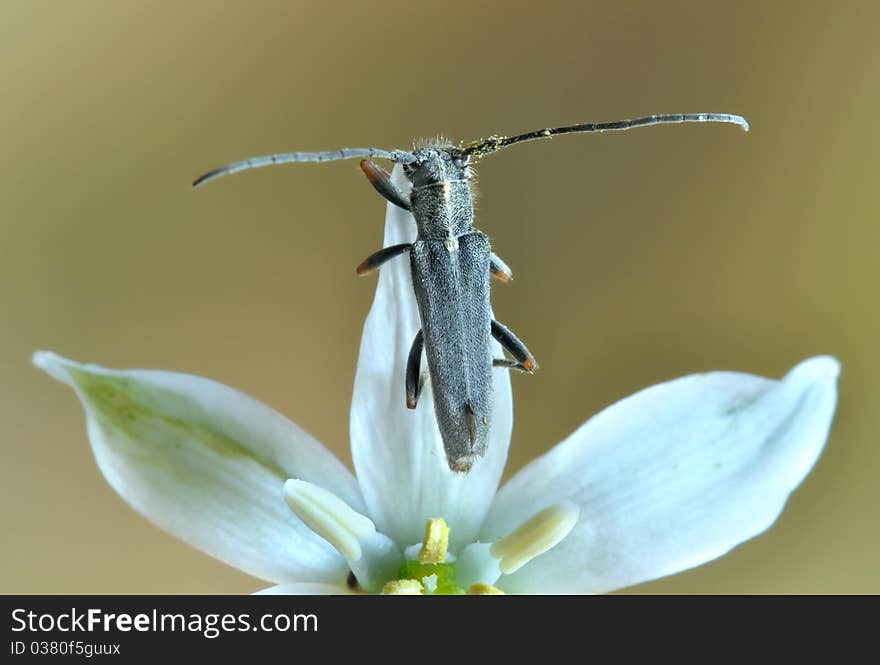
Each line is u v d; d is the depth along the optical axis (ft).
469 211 0.37
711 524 0.35
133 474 0.35
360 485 0.36
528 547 0.35
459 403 0.35
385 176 0.36
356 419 0.36
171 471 0.35
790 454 0.35
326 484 0.36
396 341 0.36
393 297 0.36
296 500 0.35
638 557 0.35
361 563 0.35
